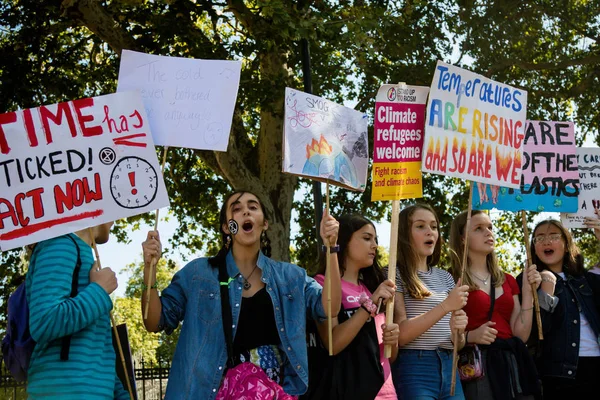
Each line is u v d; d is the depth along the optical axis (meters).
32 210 4.00
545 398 5.70
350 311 4.77
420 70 15.49
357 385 4.48
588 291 5.80
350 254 5.02
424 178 16.73
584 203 6.22
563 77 17.53
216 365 4.07
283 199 14.98
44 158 4.08
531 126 6.10
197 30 12.89
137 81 4.60
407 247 5.23
